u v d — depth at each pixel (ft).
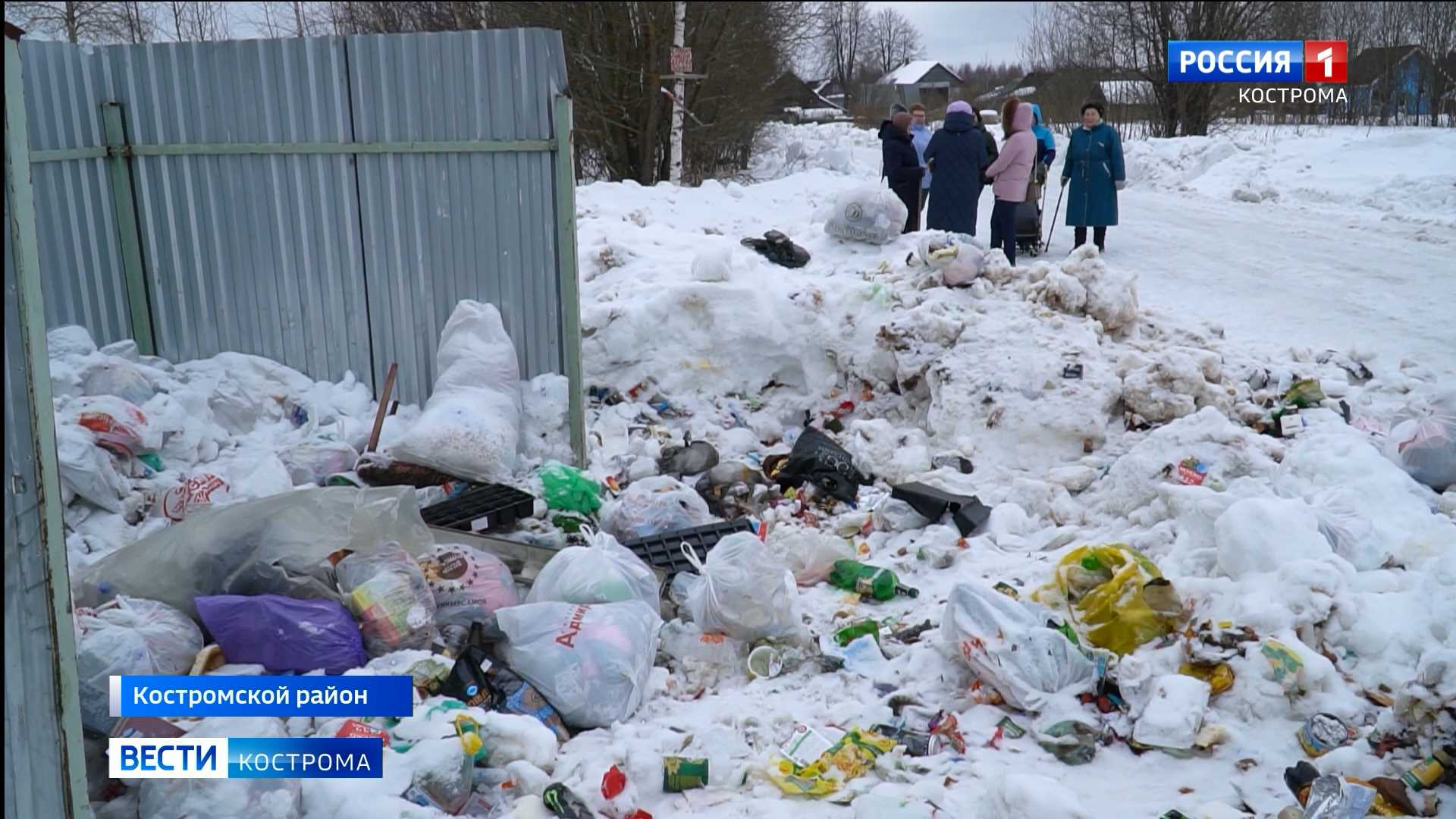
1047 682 14.98
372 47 24.09
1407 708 13.61
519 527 21.36
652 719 15.29
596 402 27.78
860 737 14.42
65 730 10.02
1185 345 28.84
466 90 23.89
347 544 16.70
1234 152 69.82
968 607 15.99
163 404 22.45
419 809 12.10
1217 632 15.42
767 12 78.13
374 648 15.78
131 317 26.07
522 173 24.03
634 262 32.60
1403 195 53.36
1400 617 15.34
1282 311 33.99
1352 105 91.56
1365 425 24.79
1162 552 19.22
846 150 72.64
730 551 17.21
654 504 21.36
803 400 28.30
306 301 25.59
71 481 19.39
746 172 84.84
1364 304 34.32
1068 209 44.45
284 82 24.62
